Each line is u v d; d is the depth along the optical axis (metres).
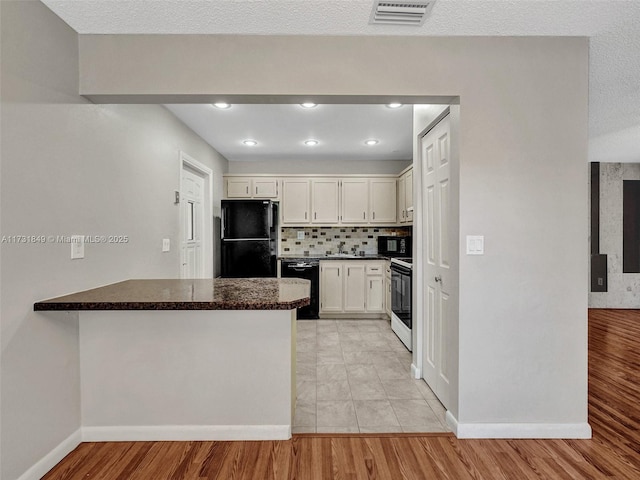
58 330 1.76
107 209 2.14
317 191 4.98
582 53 1.95
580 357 1.99
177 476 1.67
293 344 2.13
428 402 2.41
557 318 1.98
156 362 1.95
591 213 5.23
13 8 1.46
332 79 1.93
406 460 1.79
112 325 1.93
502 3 1.65
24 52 1.52
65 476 1.66
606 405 2.35
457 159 1.99
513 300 1.97
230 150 4.54
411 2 1.64
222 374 1.95
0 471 1.45
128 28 1.84
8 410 1.48
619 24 1.82
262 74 1.92
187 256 3.68
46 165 1.65
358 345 3.60
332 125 3.54
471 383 1.98
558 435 1.98
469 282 1.96
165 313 1.94
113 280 2.21
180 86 1.91
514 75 1.94
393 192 5.00
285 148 4.44
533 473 1.69
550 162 1.96
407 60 1.94
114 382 1.94
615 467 1.73
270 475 1.68
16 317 1.51
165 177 2.98
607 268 5.28
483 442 1.94
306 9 1.69
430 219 2.58
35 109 1.59
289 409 1.96
